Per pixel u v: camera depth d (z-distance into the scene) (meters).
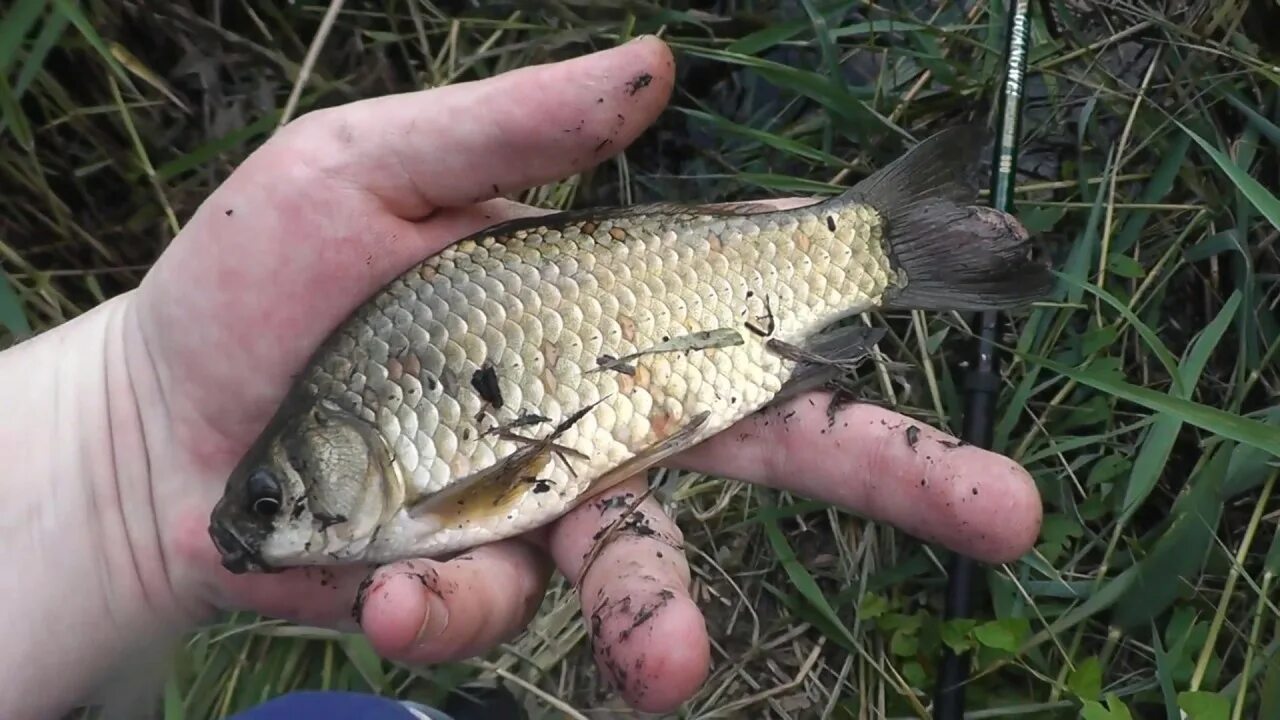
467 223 0.26
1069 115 0.35
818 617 0.32
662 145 0.38
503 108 0.23
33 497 0.25
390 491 0.22
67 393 0.26
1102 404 0.31
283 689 0.29
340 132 0.24
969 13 0.35
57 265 0.33
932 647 0.30
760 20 0.36
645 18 0.35
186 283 0.24
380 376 0.22
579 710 0.31
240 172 0.24
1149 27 0.34
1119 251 0.32
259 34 0.35
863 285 0.25
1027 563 0.29
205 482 0.26
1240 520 0.30
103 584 0.26
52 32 0.27
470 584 0.21
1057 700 0.29
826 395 0.25
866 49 0.34
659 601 0.20
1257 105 0.32
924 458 0.24
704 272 0.24
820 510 0.33
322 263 0.24
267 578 0.26
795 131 0.36
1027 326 0.32
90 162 0.33
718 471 0.26
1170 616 0.29
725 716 0.32
